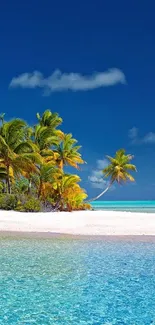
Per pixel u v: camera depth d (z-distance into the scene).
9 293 11.89
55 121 51.81
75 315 9.97
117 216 37.09
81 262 16.50
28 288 12.43
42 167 45.59
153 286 12.77
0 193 45.44
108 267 15.58
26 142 43.22
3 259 16.97
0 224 28.75
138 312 10.25
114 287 12.68
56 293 11.95
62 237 23.16
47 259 17.00
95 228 26.92
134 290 12.30
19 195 43.97
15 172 44.53
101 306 10.72
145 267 15.60
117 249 19.41
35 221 30.73
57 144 50.03
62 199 47.81
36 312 10.17
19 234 24.34
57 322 9.45
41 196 47.06
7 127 43.12
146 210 68.38
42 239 22.47
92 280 13.52
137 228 26.92
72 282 13.21
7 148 42.28
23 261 16.59
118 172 61.16
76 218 33.81
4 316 9.86
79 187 48.94
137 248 19.73
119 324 9.38
